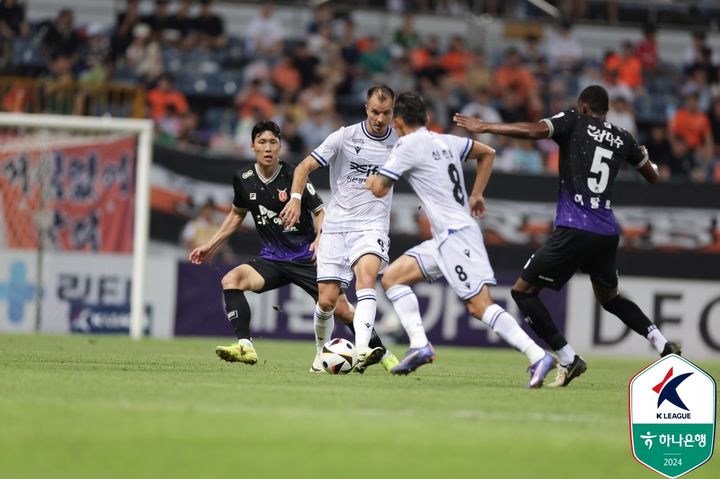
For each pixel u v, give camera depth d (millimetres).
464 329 68125
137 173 64750
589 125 32594
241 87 83438
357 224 34250
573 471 18547
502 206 72500
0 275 66062
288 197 36406
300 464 18219
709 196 74250
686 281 69375
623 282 69000
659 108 88562
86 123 64312
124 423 21531
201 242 70000
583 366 32562
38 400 24344
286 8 89062
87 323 66938
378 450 19578
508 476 17781
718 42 94312
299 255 37000
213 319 67375
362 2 90438
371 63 85625
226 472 17469
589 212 32344
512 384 33562
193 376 32438
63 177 67375
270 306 66875
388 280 30453
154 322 66812
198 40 84375
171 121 79562
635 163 33531
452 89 84875
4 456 18344
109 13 85375
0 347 46906
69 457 18375
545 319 32562
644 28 90875
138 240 64250
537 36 91250
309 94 82250
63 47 81125
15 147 66750
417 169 29719
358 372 33969
